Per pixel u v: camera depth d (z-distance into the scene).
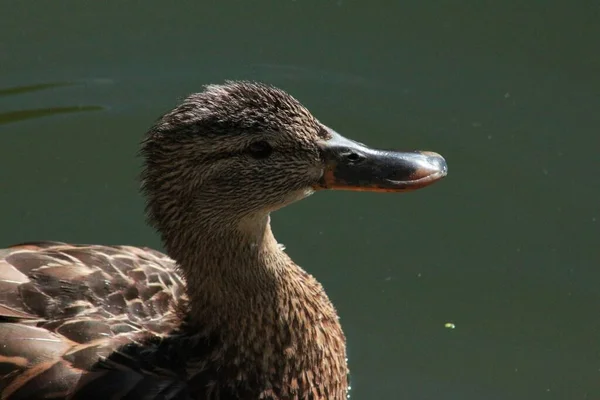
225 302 9.11
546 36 14.16
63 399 8.36
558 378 11.23
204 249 8.91
